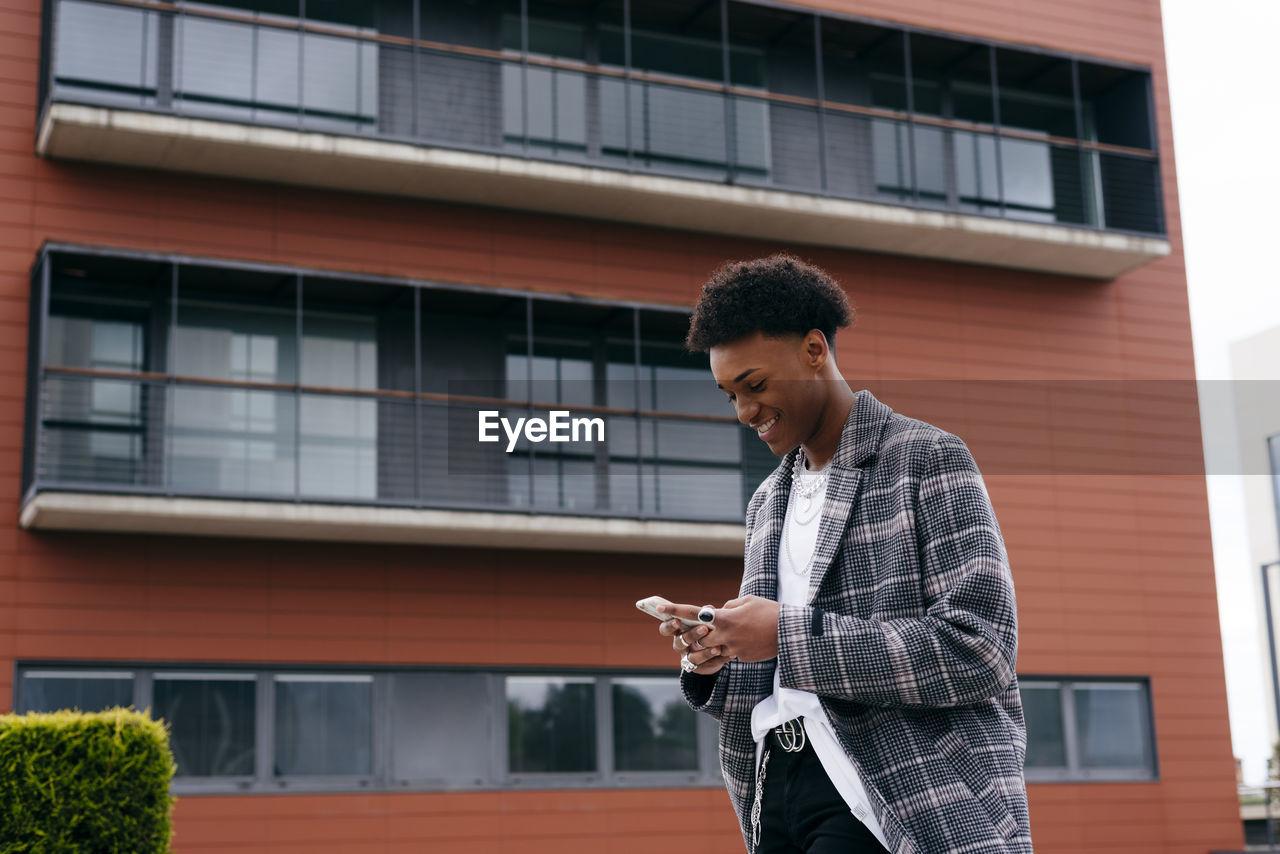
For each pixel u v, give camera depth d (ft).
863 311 48.03
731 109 49.42
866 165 50.80
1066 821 45.65
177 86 41.81
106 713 24.20
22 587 37.04
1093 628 47.60
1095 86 54.34
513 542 41.55
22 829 22.71
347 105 44.65
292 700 39.11
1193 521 50.06
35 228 39.40
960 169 52.21
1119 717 47.62
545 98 47.29
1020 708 6.27
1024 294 50.21
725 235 47.34
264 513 38.14
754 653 5.86
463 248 44.04
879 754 5.90
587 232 45.68
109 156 40.11
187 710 38.04
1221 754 48.24
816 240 47.73
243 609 38.99
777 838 6.30
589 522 41.32
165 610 38.22
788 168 49.70
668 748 42.52
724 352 6.47
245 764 38.22
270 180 42.09
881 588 6.09
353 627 39.99
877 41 50.57
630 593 43.24
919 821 5.77
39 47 40.86
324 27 44.86
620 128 48.11
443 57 46.01
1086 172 53.93
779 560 6.85
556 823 40.50
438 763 40.09
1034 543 47.67
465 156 42.32
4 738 23.00
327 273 40.65
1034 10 52.44
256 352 42.06
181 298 41.34
